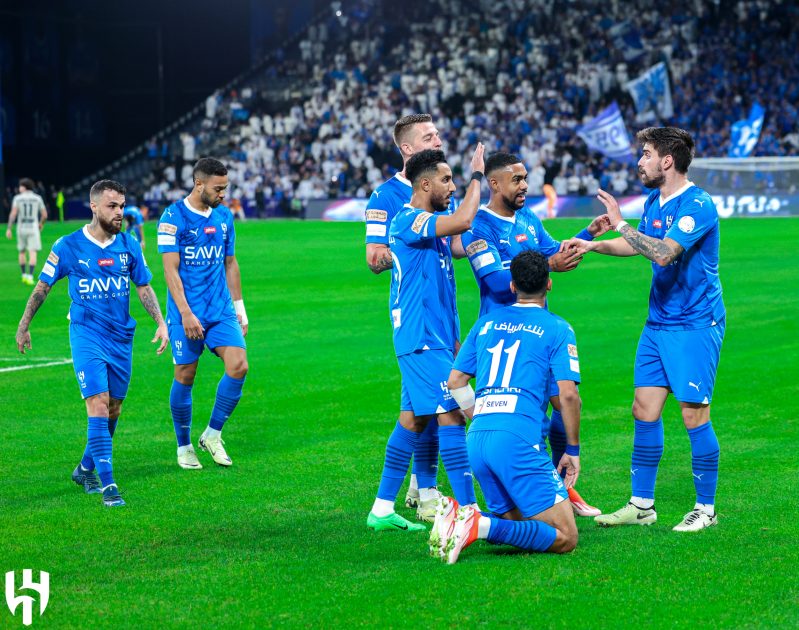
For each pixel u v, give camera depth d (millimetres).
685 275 16469
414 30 138250
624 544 15516
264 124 125625
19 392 27828
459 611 12953
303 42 137500
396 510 18188
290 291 49812
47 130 127188
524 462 14914
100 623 12875
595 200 98312
